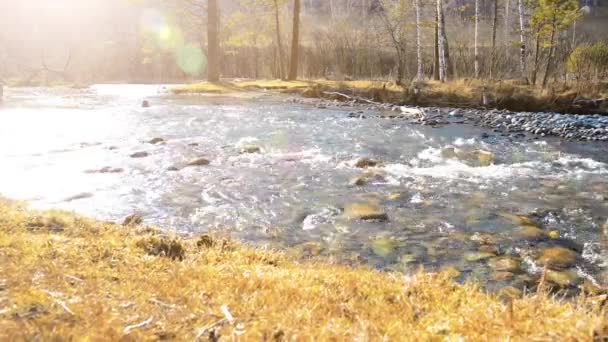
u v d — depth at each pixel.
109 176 9.18
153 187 8.45
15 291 2.89
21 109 19.73
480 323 2.71
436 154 11.77
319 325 2.70
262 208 7.29
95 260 3.95
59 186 8.35
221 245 5.06
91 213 6.87
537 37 24.39
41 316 2.54
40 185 8.38
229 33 42.88
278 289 3.35
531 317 2.78
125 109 20.23
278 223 6.59
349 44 40.72
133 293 3.09
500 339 2.46
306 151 12.02
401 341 2.53
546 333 2.52
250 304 3.01
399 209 7.27
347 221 6.68
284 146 12.65
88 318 2.56
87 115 18.17
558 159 11.31
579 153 12.11
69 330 2.38
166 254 4.45
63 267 3.58
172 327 2.57
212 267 3.99
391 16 34.72
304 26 63.44
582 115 18.62
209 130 15.13
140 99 24.81
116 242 4.61
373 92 24.00
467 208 7.32
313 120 17.55
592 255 5.46
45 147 11.92
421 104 22.61
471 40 45.34
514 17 49.62
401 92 23.47
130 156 11.05
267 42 45.47
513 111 20.41
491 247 5.68
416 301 3.32
